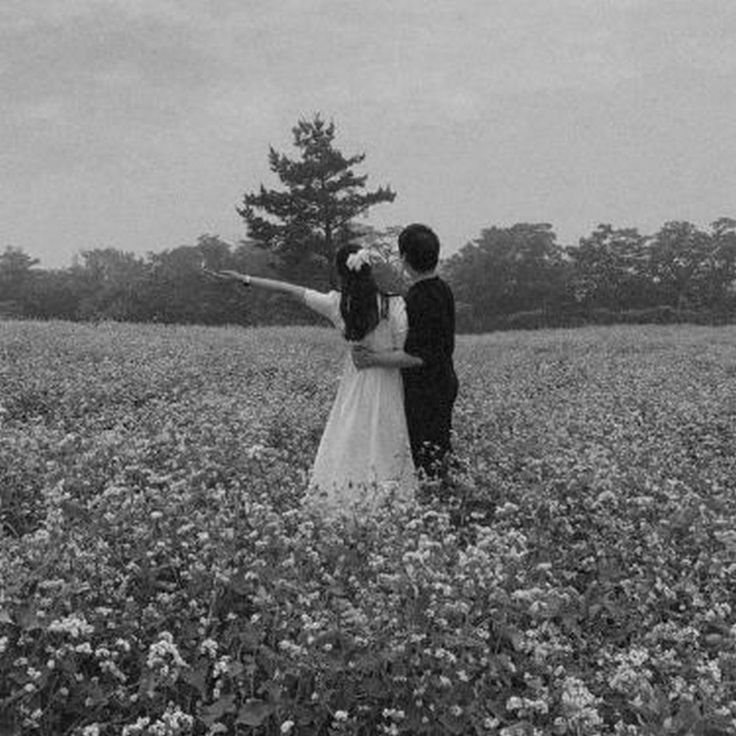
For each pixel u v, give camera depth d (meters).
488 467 7.62
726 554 5.86
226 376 15.03
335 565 5.29
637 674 4.23
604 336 32.31
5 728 3.88
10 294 102.94
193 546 5.25
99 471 6.83
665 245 99.62
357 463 7.00
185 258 101.38
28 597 4.52
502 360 21.69
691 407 12.41
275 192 56.00
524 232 106.56
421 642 4.35
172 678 4.07
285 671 4.19
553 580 5.41
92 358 16.98
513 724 3.93
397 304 7.05
